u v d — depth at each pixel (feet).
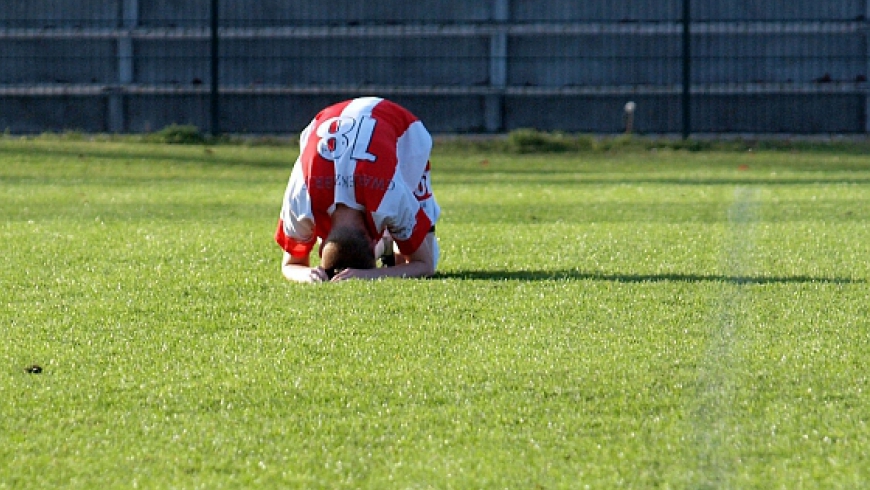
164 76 262.26
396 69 257.55
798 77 249.75
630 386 41.19
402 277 63.77
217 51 226.38
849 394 40.27
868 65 248.11
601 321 52.29
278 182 158.51
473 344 47.96
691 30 246.88
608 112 252.21
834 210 107.96
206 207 118.73
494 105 253.44
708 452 34.65
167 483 32.68
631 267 70.28
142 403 39.88
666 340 48.26
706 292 59.36
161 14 261.24
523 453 34.73
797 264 70.49
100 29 254.88
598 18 253.65
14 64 261.44
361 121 63.05
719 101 249.75
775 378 42.22
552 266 71.36
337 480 32.83
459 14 256.73
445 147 217.77
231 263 72.79
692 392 40.50
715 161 196.34
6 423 37.81
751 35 249.55
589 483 32.35
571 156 208.13
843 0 248.73
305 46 257.96
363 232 62.80
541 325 51.52
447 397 40.27
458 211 113.39
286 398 40.32
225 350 47.34
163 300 58.29
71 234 90.02
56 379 42.91
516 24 248.11
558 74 254.68
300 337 49.47
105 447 35.58
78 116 259.39
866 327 50.83
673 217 105.70
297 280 63.31
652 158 202.69
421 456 34.58
